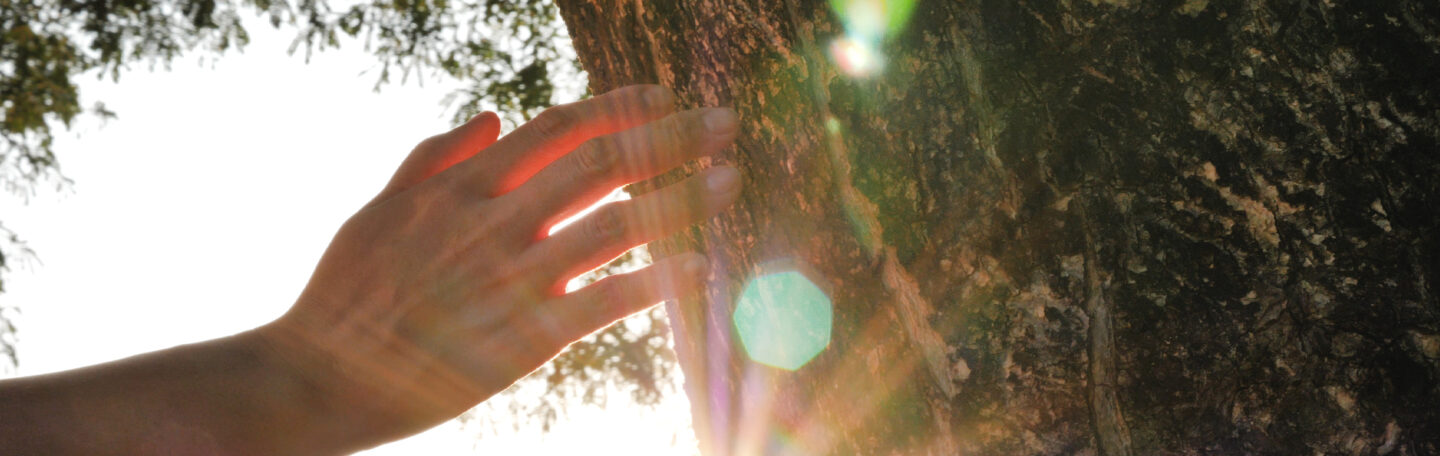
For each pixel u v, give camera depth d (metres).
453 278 0.58
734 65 0.63
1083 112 0.57
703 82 0.64
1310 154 0.56
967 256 0.59
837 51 0.60
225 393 0.55
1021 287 0.58
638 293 0.59
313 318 0.57
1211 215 0.57
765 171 0.63
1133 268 0.58
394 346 0.57
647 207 0.58
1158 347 0.58
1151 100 0.57
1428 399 0.57
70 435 0.52
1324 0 0.56
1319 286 0.57
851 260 0.61
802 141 0.61
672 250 0.70
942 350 0.59
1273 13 0.56
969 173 0.58
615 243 0.58
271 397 0.56
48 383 0.53
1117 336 0.58
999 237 0.58
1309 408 0.57
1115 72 0.57
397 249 0.58
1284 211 0.57
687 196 0.58
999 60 0.58
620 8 0.68
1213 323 0.57
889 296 0.61
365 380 0.57
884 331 0.61
